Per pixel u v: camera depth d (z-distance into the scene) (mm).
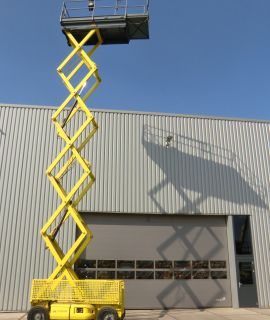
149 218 18953
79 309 12367
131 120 19781
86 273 17750
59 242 17609
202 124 20422
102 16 16734
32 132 18953
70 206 14016
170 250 18688
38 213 17922
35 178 18359
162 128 19938
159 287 18109
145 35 17656
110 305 12742
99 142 19188
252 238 19172
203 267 18734
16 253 17312
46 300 12766
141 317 15586
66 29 16797
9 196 18000
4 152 18531
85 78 15734
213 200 19406
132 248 18406
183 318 15297
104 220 18547
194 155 19875
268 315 16016
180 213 18906
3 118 18984
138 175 19047
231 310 17516
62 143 18938
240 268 18734
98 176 18703
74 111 16781
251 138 20734
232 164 20125
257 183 20078
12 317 15305
